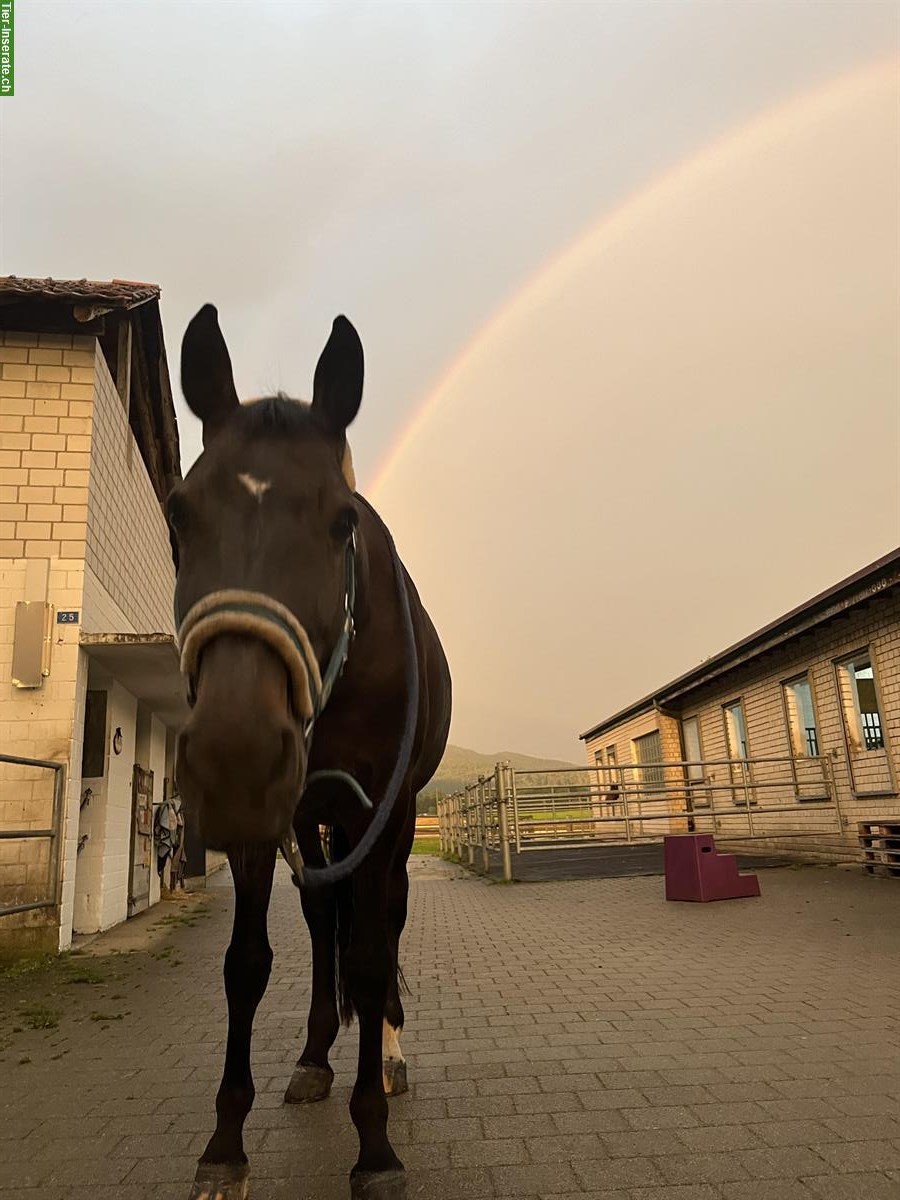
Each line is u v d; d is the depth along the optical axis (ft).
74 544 25.00
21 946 22.40
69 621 24.45
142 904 33.68
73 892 24.21
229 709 5.12
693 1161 8.29
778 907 27.14
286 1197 7.69
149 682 30.17
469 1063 11.82
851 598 34.01
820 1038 12.55
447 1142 8.91
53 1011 16.30
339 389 7.39
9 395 25.63
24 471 25.26
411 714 7.92
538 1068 11.48
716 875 29.66
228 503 6.29
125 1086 11.39
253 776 5.03
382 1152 7.38
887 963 18.13
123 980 19.51
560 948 21.80
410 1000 16.22
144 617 34.32
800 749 44.14
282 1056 12.67
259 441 6.66
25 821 23.13
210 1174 7.14
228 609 5.60
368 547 8.42
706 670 52.01
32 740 23.65
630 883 36.73
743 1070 11.09
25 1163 8.72
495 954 21.34
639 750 74.23
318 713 6.66
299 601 5.97
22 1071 12.22
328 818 10.02
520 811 53.72
